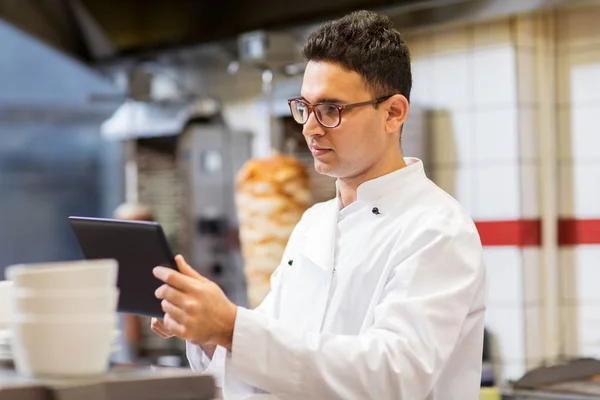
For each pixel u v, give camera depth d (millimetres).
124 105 6926
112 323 1688
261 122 6512
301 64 5344
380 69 2375
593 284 4949
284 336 2139
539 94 5051
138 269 2137
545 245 5047
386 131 2434
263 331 2125
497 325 5043
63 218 9375
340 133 2361
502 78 5043
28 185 9359
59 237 9430
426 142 5309
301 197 5207
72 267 1648
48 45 6293
